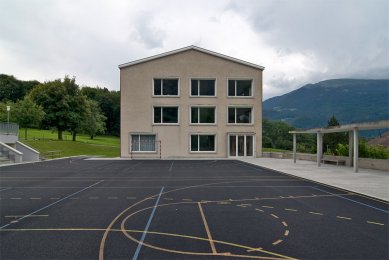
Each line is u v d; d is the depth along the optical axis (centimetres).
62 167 3069
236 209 1223
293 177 2261
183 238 865
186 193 1588
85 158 4469
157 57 4409
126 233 910
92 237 875
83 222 1030
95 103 9369
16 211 1189
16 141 3953
